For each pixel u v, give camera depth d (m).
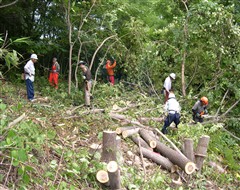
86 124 7.88
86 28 13.86
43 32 14.69
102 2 13.12
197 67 12.27
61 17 13.78
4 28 14.12
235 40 11.27
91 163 5.46
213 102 11.33
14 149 4.26
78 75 14.09
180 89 12.46
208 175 7.43
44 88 11.41
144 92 12.41
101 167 5.22
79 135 7.15
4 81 11.77
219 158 8.77
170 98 8.66
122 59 13.86
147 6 15.52
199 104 9.60
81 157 5.58
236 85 11.15
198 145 7.24
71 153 5.38
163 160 6.85
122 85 12.22
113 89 11.44
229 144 10.04
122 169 5.76
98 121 8.37
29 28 14.33
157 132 8.32
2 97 8.77
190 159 7.03
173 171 6.79
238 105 11.70
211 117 10.65
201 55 11.91
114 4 13.42
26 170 4.27
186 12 12.43
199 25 11.38
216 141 9.35
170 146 7.82
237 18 12.41
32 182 4.39
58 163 5.18
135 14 15.05
